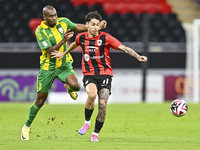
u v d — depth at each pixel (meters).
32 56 59.84
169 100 56.12
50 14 22.06
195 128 27.89
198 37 58.41
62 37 23.11
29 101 55.38
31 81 55.47
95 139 20.64
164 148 18.30
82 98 55.94
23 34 72.88
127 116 37.59
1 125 29.67
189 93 57.09
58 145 19.06
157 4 80.00
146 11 78.62
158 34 73.44
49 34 22.62
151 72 56.53
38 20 73.88
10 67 59.84
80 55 59.41
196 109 45.28
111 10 78.50
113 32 73.56
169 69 60.66
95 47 20.73
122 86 55.66
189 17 77.94
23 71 55.44
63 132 25.45
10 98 55.50
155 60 61.03
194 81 57.09
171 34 73.56
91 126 29.52
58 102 55.56
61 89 55.69
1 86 55.50
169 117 36.59
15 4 78.31
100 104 20.14
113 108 47.03
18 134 24.20
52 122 31.94
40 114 39.03
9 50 59.75
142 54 60.59
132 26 75.19
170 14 78.25
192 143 20.23
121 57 60.44
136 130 26.73
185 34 73.38
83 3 79.56
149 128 27.92
